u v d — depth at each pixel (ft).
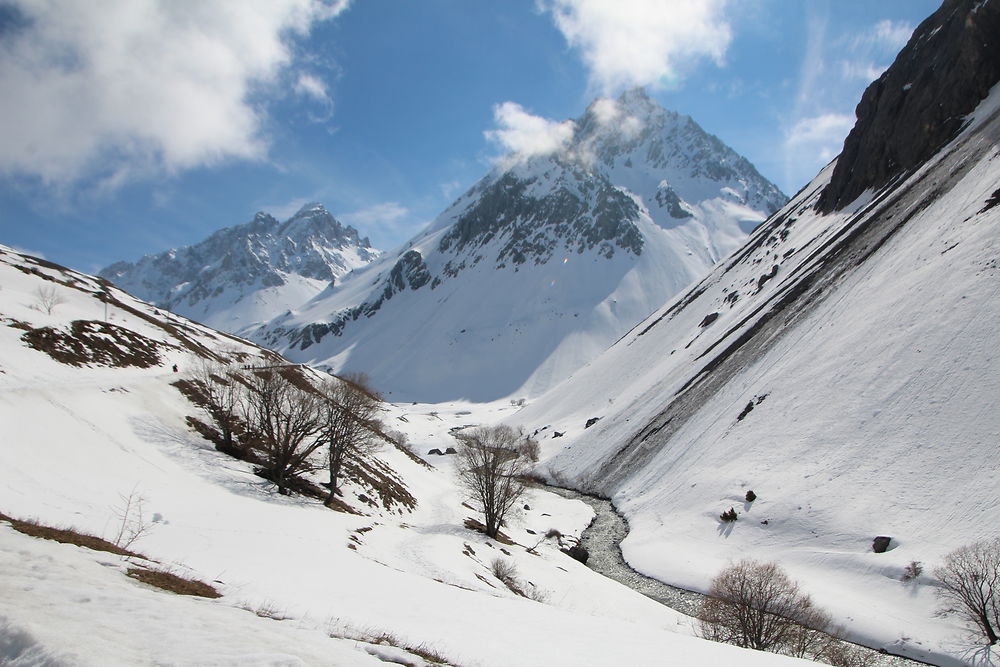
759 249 457.27
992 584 107.45
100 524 76.07
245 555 82.48
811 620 112.27
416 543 138.72
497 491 192.03
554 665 51.98
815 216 411.54
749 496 180.96
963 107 308.19
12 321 167.02
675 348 404.98
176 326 329.52
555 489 298.97
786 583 116.26
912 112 339.98
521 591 130.11
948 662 103.40
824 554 144.66
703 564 164.14
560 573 157.28
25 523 55.11
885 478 154.40
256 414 176.35
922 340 182.50
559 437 390.01
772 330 278.26
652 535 196.13
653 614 134.41
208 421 169.07
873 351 197.36
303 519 122.62
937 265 206.80
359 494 173.47
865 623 115.75
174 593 45.29
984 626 104.88
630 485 256.32
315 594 68.69
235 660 28.81
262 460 165.27
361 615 61.16
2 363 138.51
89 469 107.34
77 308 240.94
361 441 176.45
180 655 28.32
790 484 175.22
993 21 307.78
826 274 284.20
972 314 174.40
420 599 80.89
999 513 123.24
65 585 36.96
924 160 305.53
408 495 205.77
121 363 184.03
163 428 149.07
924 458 151.12
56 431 114.32
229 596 51.57
